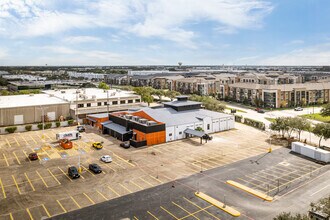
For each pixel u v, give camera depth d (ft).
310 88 498.69
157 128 239.50
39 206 130.93
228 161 194.29
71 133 250.98
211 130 281.13
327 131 214.28
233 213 122.52
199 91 603.26
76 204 132.77
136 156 205.57
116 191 146.92
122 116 283.59
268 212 124.98
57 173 172.04
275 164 187.83
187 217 120.88
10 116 299.58
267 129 297.94
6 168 180.14
